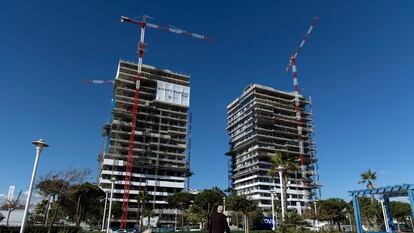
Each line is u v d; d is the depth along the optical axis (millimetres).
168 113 153500
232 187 160875
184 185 138625
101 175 128625
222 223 10406
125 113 143000
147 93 150375
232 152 167000
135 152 137750
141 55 156625
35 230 35969
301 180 145875
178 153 145250
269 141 153500
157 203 130500
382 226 59656
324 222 96125
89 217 93188
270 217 110500
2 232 32000
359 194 33844
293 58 177250
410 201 27859
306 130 163625
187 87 160500
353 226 88062
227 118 183875
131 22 165125
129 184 128375
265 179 139250
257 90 165625
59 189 31266
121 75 149625
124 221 118312
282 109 163000
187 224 117875
